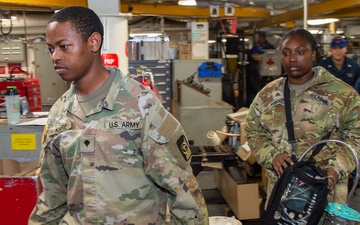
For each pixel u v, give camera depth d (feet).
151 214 3.81
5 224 6.33
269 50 22.04
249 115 7.30
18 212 6.30
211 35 27.48
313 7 22.53
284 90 6.76
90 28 3.64
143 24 29.22
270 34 31.42
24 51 23.97
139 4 23.36
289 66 6.51
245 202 11.27
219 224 8.80
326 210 5.64
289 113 6.57
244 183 11.37
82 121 3.76
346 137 6.43
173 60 20.18
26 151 6.89
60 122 3.86
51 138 3.87
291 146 6.44
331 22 27.40
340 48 12.66
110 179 3.62
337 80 6.63
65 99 4.03
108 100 3.71
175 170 3.76
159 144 3.70
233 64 23.40
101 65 3.82
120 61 9.89
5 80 12.57
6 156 6.89
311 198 5.60
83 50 3.62
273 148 6.69
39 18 26.35
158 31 27.99
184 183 3.81
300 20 24.43
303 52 6.42
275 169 6.29
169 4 23.67
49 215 4.25
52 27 3.57
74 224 3.79
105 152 3.61
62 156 3.79
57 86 24.11
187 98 18.02
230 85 23.47
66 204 4.25
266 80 22.31
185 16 24.09
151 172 3.70
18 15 25.72
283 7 25.14
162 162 3.69
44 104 24.21
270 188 6.74
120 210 3.63
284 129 6.58
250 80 22.07
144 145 3.67
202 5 22.86
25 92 12.10
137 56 20.16
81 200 3.72
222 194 13.38
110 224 3.62
